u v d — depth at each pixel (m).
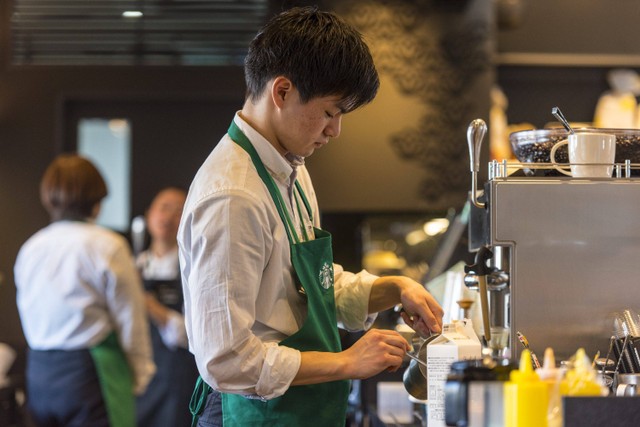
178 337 6.01
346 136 6.81
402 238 6.97
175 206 6.23
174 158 7.52
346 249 6.97
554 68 6.79
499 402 1.81
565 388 1.84
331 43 2.31
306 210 2.65
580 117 6.83
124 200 7.52
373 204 6.80
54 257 4.95
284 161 2.44
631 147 2.60
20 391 6.71
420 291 2.66
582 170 2.50
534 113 6.82
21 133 7.40
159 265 6.22
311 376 2.31
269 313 2.42
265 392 2.29
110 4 7.46
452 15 6.77
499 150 6.60
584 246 2.47
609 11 6.75
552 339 2.46
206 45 7.45
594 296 2.47
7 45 7.45
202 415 2.57
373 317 2.85
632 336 2.38
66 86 7.41
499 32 6.82
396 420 3.13
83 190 5.02
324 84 2.30
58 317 4.93
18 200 7.40
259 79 2.40
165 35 7.46
